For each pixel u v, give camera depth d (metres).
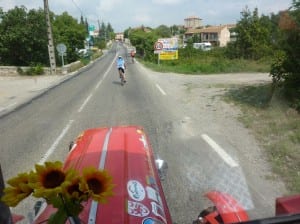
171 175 6.13
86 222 2.84
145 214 3.17
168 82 22.25
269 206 3.69
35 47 37.75
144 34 70.75
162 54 43.44
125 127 5.83
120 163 4.08
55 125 11.08
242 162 6.55
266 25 40.78
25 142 9.30
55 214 1.50
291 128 9.09
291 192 5.19
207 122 10.45
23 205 5.27
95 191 1.51
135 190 3.51
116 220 2.97
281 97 12.51
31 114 13.22
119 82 22.75
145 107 13.24
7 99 17.70
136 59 61.00
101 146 4.69
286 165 6.53
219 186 5.04
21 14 36.72
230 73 29.03
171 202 5.18
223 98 14.70
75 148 4.95
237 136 8.70
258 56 38.91
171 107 13.13
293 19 11.91
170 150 7.67
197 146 7.85
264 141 8.19
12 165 7.55
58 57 41.72
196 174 5.85
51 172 1.50
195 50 48.50
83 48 58.12
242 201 3.80
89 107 13.84
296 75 12.05
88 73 32.62
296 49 12.11
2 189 1.77
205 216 3.53
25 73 33.31
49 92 19.59
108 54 86.62
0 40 36.75
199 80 23.23
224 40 120.38
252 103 12.99
